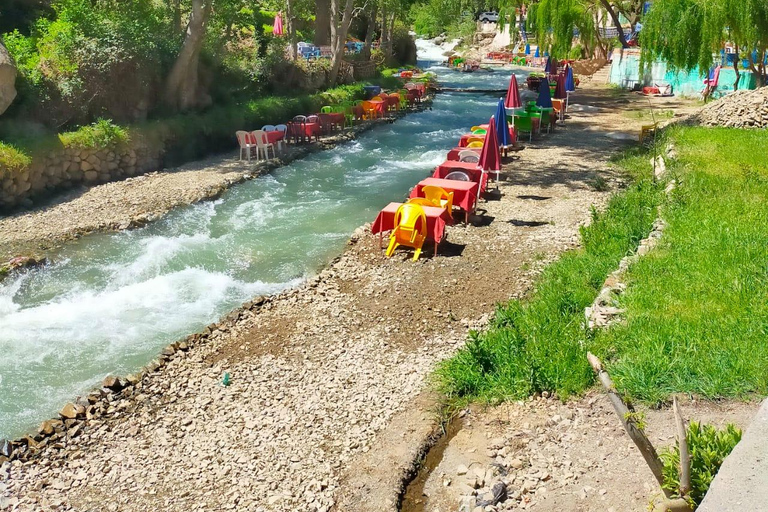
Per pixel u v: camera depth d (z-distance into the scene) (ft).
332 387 26.43
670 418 20.62
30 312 34.04
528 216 45.98
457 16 261.03
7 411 25.96
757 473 10.36
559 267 35.50
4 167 47.42
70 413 25.05
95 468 22.15
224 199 53.11
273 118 77.66
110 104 61.77
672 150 53.78
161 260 40.50
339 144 73.92
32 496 20.81
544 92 76.74
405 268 38.01
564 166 60.03
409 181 58.59
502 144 57.82
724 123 65.16
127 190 53.62
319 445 22.80
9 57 52.16
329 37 128.88
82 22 64.28
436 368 27.07
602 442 20.65
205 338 30.86
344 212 49.83
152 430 24.16
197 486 21.01
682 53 79.05
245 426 24.09
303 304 34.19
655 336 24.13
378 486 20.47
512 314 29.76
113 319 33.42
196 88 71.36
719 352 22.58
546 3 101.50
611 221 40.96
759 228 33.76
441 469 21.08
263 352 29.45
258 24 126.52
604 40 146.20
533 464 20.38
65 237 43.78
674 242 32.91
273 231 45.83
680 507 14.24
